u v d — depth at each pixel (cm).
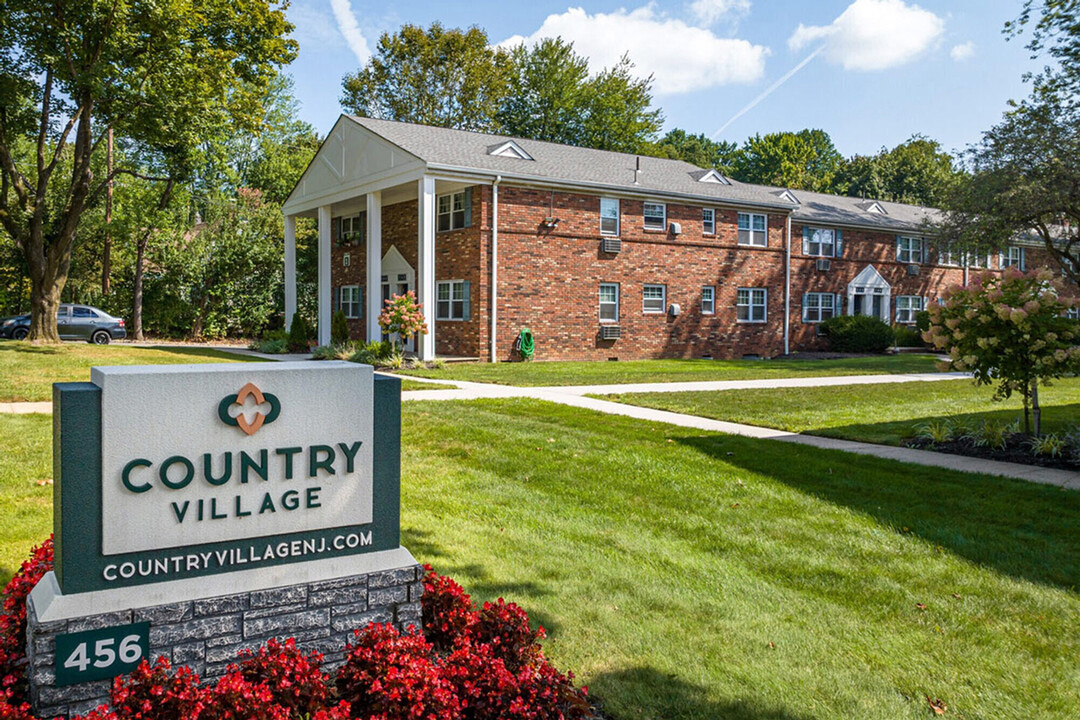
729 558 589
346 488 373
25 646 360
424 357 2219
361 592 374
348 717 299
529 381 1798
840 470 866
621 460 906
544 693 327
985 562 579
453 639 374
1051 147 2505
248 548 351
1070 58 2361
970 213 2792
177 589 333
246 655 336
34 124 2273
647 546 611
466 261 2406
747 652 429
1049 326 998
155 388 326
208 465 339
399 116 4584
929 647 439
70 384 333
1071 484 806
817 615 484
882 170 6431
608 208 2605
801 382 1862
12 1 1891
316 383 362
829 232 3284
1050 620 478
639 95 4875
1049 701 380
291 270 3041
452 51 4441
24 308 3600
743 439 1045
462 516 682
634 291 2678
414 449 961
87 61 2075
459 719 314
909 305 3575
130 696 292
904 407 1396
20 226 2278
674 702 371
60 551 319
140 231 3350
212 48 2216
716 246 2877
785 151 6962
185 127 2228
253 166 4212
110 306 3456
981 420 1191
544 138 4850
